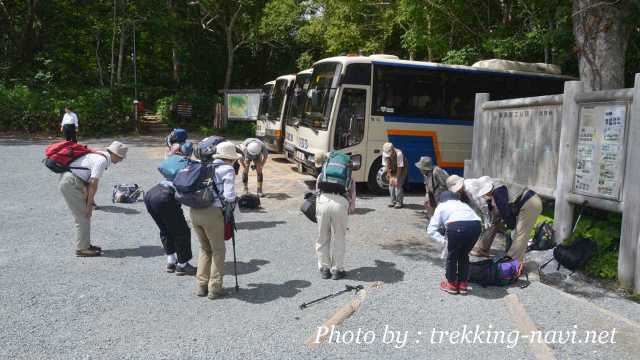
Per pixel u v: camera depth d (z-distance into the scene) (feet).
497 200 21.33
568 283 21.09
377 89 39.81
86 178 21.81
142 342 14.70
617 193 21.15
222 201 17.54
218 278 17.92
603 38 26.61
